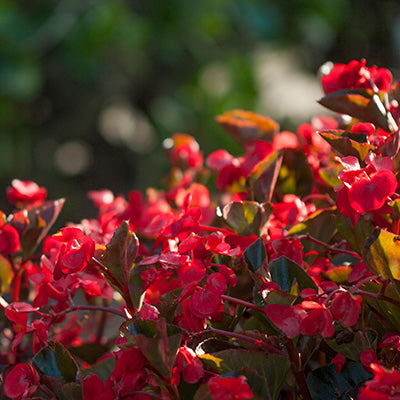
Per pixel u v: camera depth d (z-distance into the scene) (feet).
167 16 17.65
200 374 5.08
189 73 19.13
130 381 5.08
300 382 5.18
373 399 4.93
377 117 5.43
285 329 5.05
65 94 19.43
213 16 17.56
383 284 5.12
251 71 18.70
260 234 5.44
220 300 5.14
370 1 18.19
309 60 20.45
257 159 5.86
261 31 17.61
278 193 5.85
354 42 18.76
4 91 16.44
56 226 20.15
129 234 5.22
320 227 5.50
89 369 5.26
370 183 5.11
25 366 5.19
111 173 20.92
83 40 16.87
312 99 20.18
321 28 18.11
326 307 5.07
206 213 5.88
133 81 19.31
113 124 20.43
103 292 5.50
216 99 18.71
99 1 17.16
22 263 5.69
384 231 5.12
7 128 18.53
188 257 5.20
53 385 5.17
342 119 5.74
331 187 5.51
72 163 20.61
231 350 5.09
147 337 5.06
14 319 5.28
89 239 5.21
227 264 5.38
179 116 19.11
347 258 5.58
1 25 16.33
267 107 19.36
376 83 5.60
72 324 5.91
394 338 5.15
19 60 16.52
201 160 6.49
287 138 5.90
